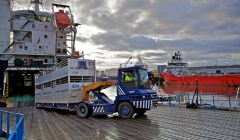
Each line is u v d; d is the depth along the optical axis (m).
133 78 15.92
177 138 9.77
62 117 17.41
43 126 13.46
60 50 48.00
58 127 13.08
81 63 19.97
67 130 12.13
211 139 9.47
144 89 16.05
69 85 19.17
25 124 14.22
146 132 11.12
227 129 11.30
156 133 10.83
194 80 46.75
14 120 15.77
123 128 12.32
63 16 47.19
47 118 16.89
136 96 15.58
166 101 25.86
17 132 5.55
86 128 12.63
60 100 20.44
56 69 21.19
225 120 13.81
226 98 31.55
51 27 47.78
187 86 48.47
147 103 15.58
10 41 46.75
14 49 45.19
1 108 24.86
